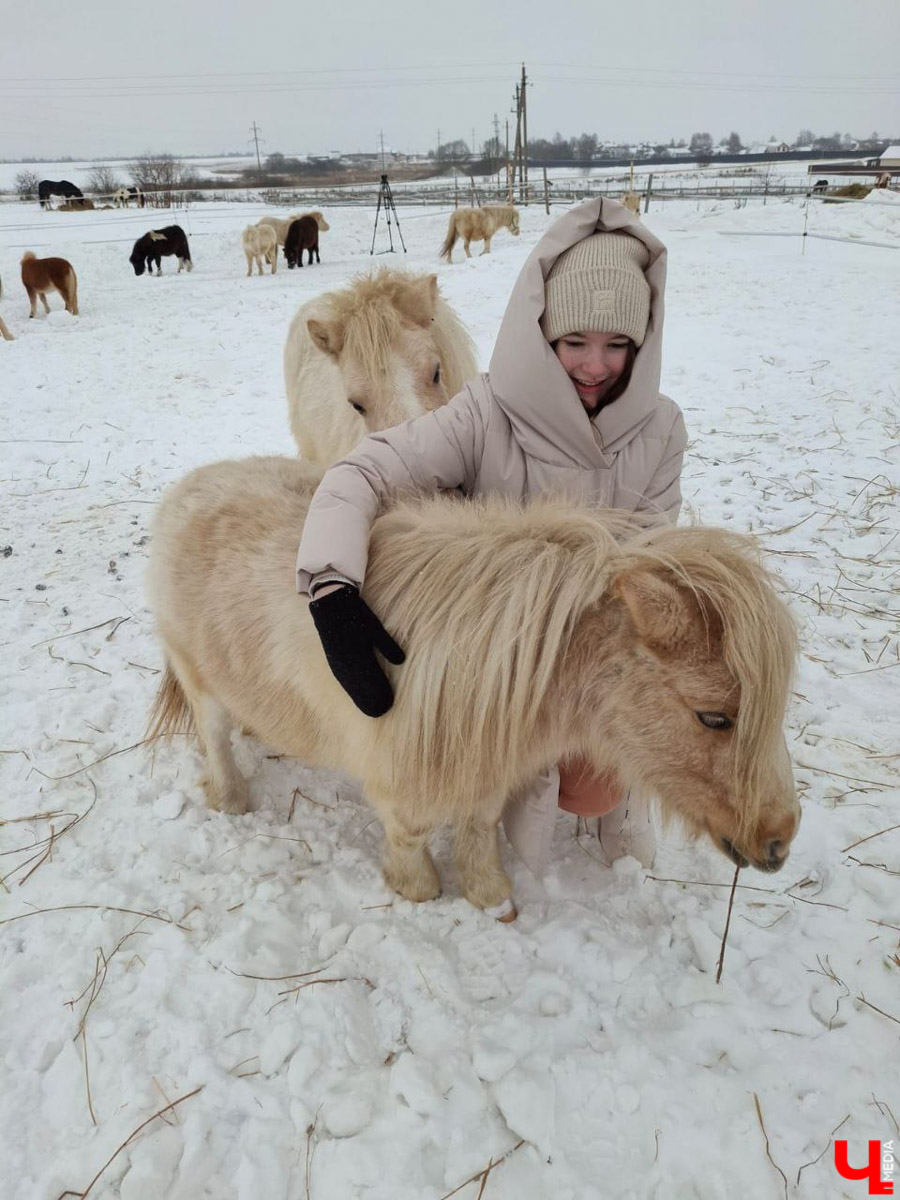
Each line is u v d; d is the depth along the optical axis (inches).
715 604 56.2
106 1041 73.2
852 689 119.9
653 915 87.0
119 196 1192.8
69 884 89.5
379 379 114.9
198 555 87.7
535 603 62.4
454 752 67.4
